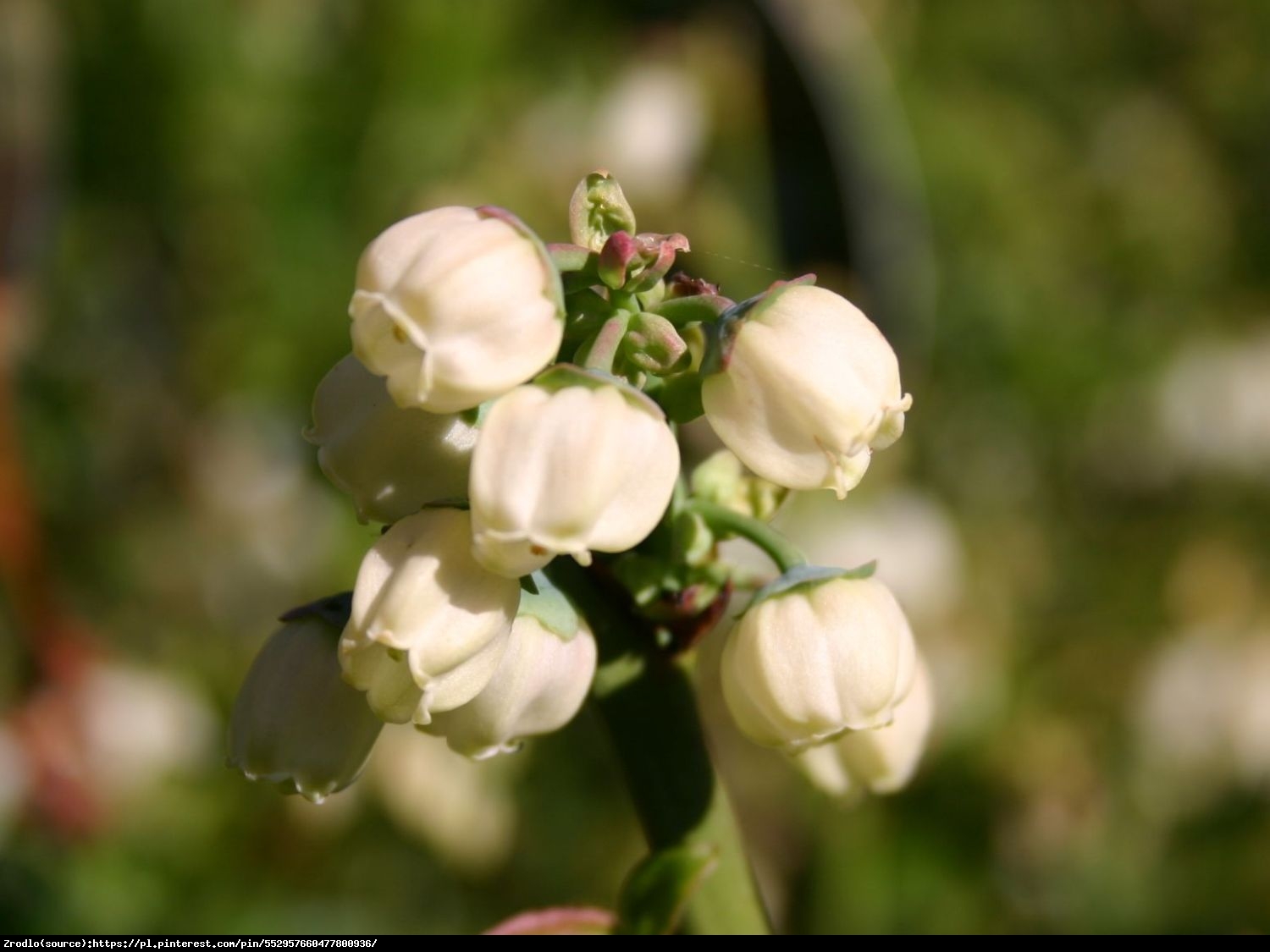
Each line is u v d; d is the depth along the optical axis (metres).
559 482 0.09
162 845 0.23
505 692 0.10
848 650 0.10
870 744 0.11
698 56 0.20
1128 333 0.32
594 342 0.10
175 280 0.25
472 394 0.09
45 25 0.22
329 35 0.25
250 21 0.25
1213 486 0.31
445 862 0.23
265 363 0.25
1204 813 0.26
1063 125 0.33
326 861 0.23
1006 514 0.30
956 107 0.32
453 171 0.23
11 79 0.22
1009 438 0.30
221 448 0.26
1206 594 0.29
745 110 0.19
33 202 0.22
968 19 0.32
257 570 0.26
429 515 0.10
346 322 0.24
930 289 0.19
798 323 0.10
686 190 0.20
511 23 0.23
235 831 0.23
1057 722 0.26
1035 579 0.29
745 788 0.24
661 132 0.20
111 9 0.24
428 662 0.10
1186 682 0.26
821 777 0.11
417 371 0.09
